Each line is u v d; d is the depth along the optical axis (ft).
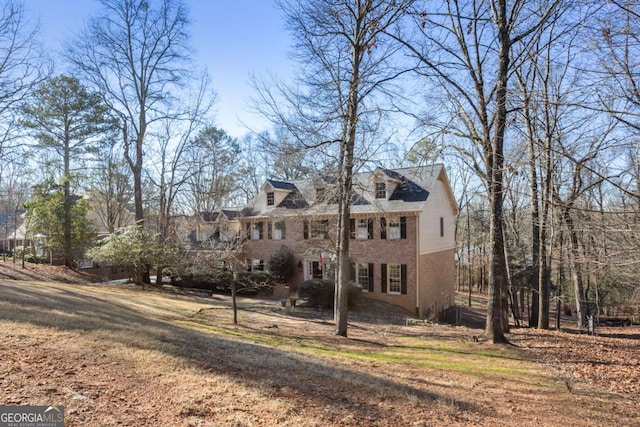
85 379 17.49
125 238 78.38
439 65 42.47
